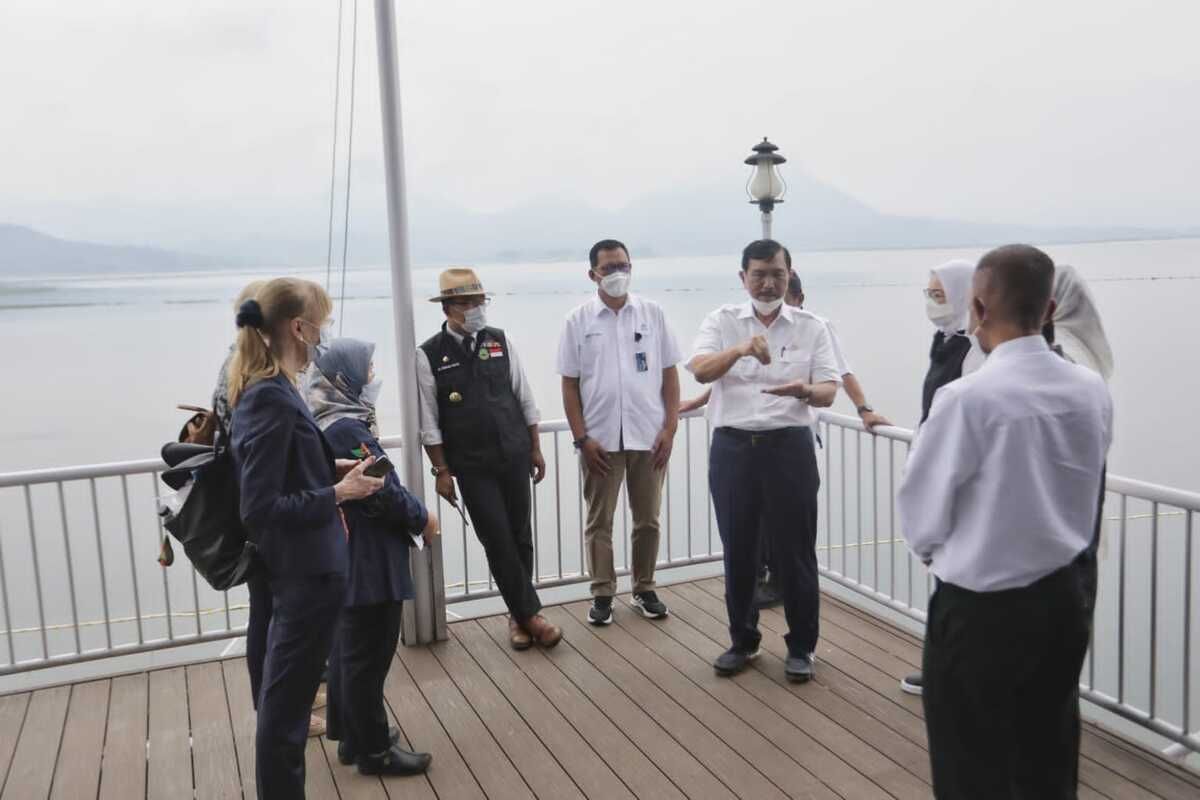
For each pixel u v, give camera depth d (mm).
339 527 2531
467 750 3275
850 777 3008
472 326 4074
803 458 3654
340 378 2924
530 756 3221
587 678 3846
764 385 3664
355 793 3018
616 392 4316
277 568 2451
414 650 4195
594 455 4324
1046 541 1991
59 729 3520
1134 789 2863
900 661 3910
